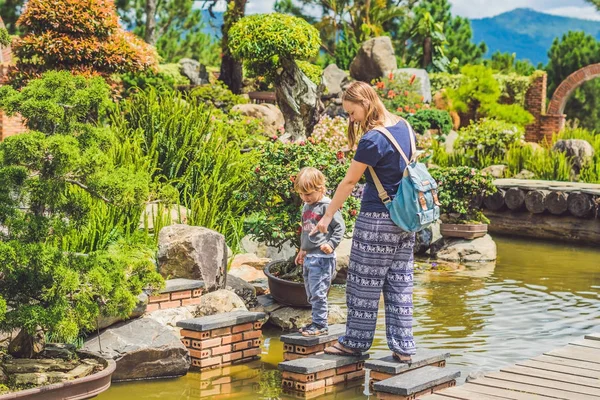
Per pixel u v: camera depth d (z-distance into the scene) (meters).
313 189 5.88
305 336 5.91
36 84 5.27
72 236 7.25
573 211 13.79
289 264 7.68
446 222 12.15
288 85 13.80
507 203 14.55
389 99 21.70
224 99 18.23
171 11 31.50
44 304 5.04
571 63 36.12
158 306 6.41
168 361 5.86
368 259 5.26
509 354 6.54
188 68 22.88
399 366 5.28
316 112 14.09
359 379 5.79
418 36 32.91
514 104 27.58
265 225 7.53
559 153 17.83
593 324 7.66
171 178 10.38
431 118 21.34
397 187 5.11
